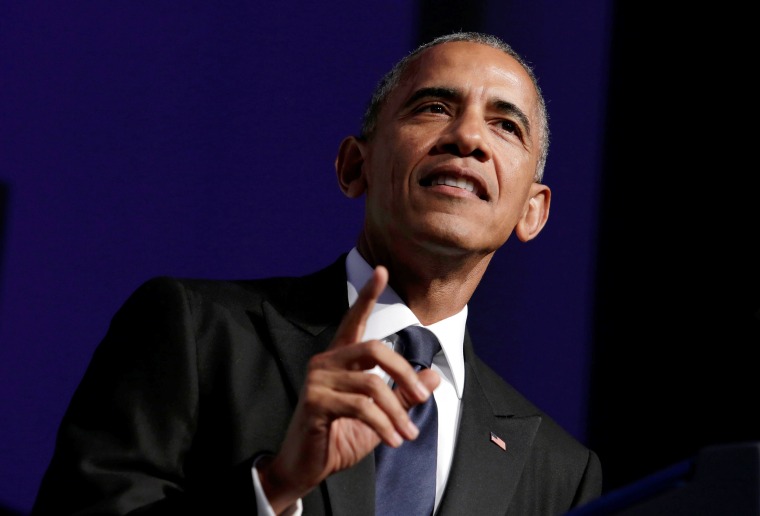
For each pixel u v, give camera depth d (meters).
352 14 9.92
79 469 5.67
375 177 6.78
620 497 3.81
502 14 10.58
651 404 10.53
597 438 10.45
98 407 6.01
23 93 8.67
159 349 6.13
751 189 10.63
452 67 6.74
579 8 10.94
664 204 10.80
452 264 6.55
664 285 10.69
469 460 6.39
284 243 9.42
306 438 4.80
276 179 9.47
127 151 8.98
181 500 5.30
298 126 9.60
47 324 8.59
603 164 10.83
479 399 6.77
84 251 8.75
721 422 10.39
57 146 8.74
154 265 8.95
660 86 10.95
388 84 7.03
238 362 6.20
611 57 10.98
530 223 7.47
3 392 8.41
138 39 9.11
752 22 10.79
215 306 6.42
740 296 10.51
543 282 10.52
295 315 6.62
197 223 9.15
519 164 6.66
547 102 10.73
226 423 6.00
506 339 10.34
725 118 10.78
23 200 8.59
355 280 6.84
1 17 8.65
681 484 3.72
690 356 10.55
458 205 6.37
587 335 10.57
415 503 6.00
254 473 5.10
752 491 3.61
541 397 10.36
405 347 6.54
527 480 6.79
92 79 8.92
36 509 5.80
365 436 4.97
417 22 10.16
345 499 5.81
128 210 8.92
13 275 8.52
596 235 10.72
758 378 10.37
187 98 9.23
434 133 6.54
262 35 9.56
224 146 9.31
